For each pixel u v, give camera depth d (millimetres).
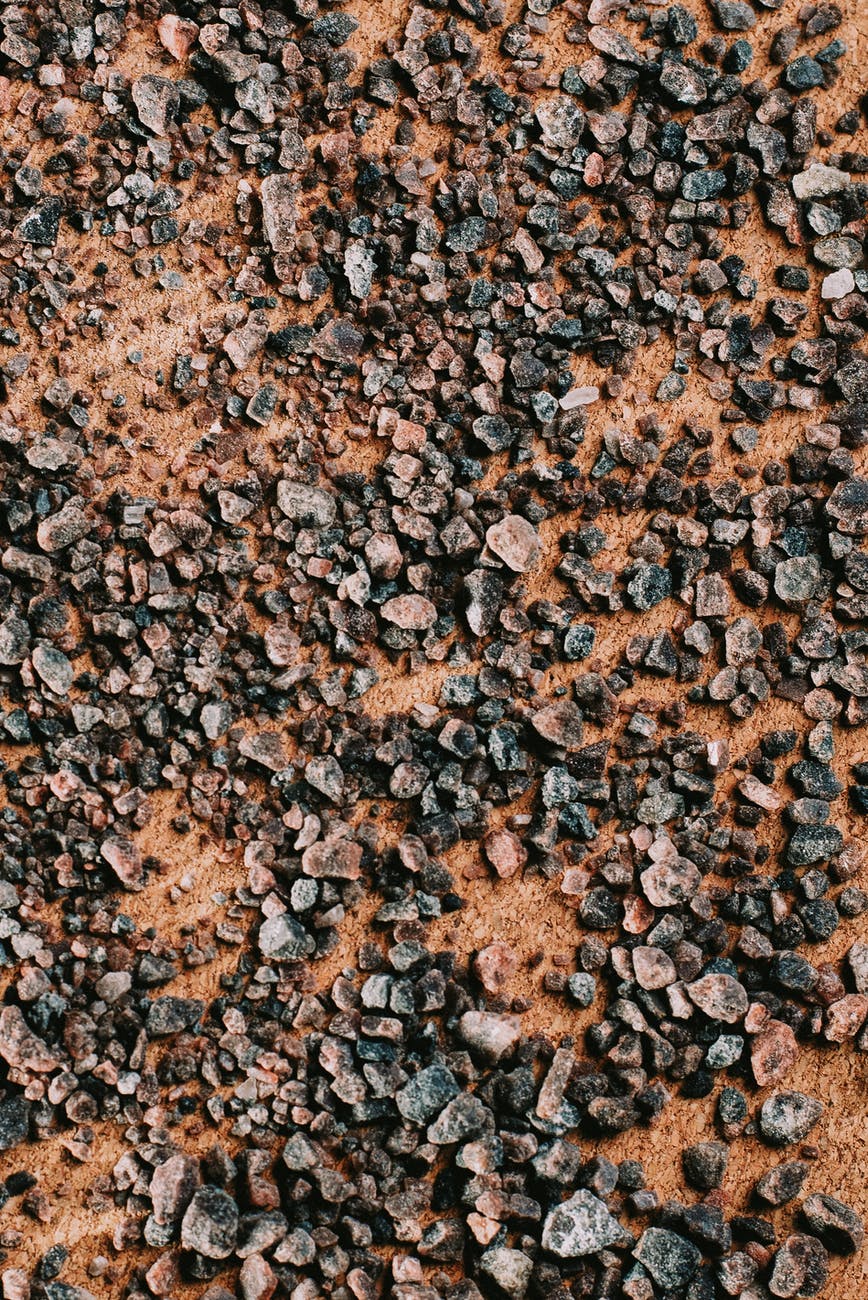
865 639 399
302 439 396
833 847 396
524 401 398
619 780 396
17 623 387
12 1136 378
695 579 400
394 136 402
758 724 401
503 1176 384
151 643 389
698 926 394
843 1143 393
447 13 403
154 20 398
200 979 388
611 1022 390
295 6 399
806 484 403
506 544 394
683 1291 384
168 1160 381
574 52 405
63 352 393
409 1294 378
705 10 407
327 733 391
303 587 393
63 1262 379
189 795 389
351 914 390
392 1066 384
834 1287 388
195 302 397
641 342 402
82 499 391
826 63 406
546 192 402
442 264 399
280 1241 379
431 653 395
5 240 392
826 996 394
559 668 398
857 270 405
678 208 403
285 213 396
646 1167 390
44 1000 381
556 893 394
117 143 396
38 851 385
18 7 395
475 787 392
